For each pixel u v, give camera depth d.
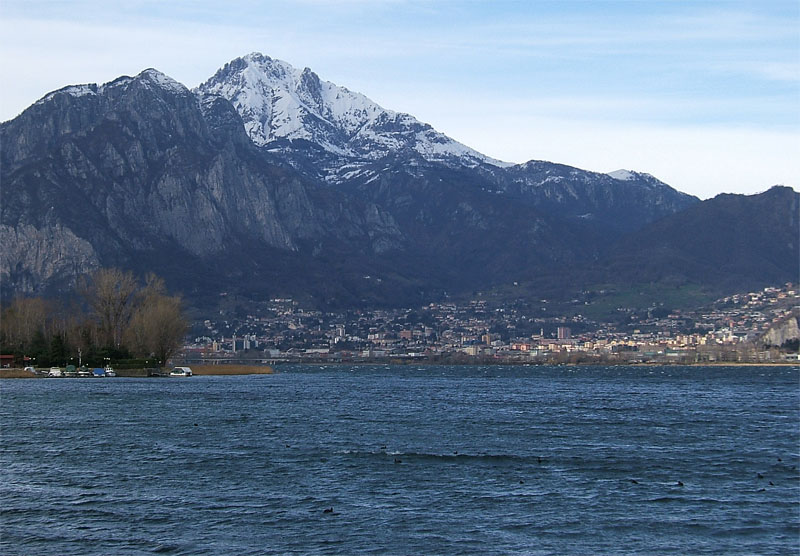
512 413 197.25
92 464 121.38
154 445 138.12
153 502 99.50
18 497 101.62
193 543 85.06
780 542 86.75
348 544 84.94
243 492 104.38
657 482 111.31
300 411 196.75
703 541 86.88
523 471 117.50
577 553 83.12
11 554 82.31
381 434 153.38
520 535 88.00
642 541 86.62
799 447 141.12
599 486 108.62
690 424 175.38
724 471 118.94
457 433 155.88
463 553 82.69
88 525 90.56
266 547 84.00
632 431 161.62
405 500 100.88
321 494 103.50
